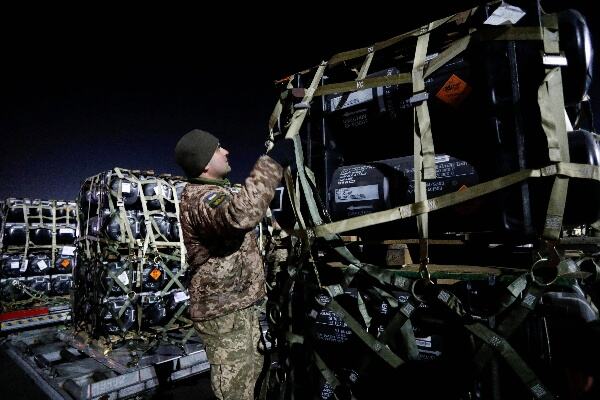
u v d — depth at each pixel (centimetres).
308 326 207
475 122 172
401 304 176
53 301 785
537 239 161
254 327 238
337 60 223
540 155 151
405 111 193
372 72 224
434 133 194
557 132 141
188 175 230
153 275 524
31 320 647
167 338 504
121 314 486
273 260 281
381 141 226
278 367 233
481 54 163
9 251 764
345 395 190
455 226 180
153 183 561
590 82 160
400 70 197
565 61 143
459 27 182
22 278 764
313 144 230
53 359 493
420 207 171
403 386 175
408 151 221
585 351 134
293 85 243
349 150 242
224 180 236
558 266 137
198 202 205
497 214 161
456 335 165
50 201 838
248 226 184
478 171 168
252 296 224
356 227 186
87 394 345
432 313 172
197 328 220
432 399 165
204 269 215
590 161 145
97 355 458
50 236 804
